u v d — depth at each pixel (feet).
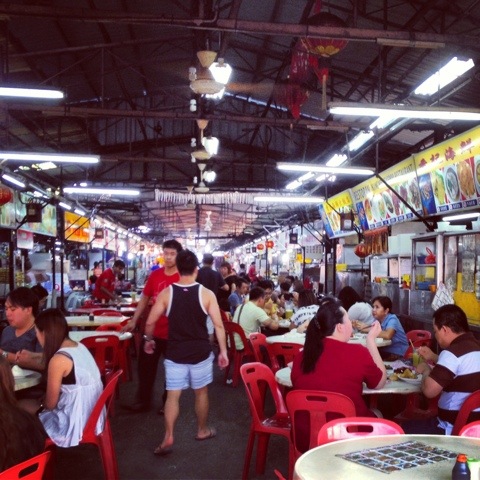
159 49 38.17
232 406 22.50
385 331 21.38
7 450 7.98
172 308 16.34
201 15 19.30
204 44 27.99
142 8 32.14
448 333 12.59
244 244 142.41
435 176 32.12
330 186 54.03
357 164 47.29
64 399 12.92
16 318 16.22
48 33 30.99
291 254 85.05
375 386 12.57
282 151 58.29
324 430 9.61
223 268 40.40
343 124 34.42
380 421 9.63
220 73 22.04
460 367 12.16
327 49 20.26
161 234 122.31
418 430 12.93
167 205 80.28
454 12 24.71
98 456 16.35
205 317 16.67
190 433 18.61
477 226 29.17
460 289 29.01
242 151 60.90
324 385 12.08
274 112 49.01
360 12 26.53
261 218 88.38
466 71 26.08
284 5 31.01
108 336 21.16
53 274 50.75
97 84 41.42
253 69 41.75
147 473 15.07
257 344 22.00
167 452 16.48
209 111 40.11
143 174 65.10
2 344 16.40
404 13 26.61
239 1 19.97
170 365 16.40
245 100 49.96
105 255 83.92
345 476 7.12
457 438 8.87
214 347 38.70
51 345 13.21
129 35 34.71
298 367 12.60
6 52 25.63
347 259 57.00
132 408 21.35
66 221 58.75
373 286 42.29
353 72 34.32
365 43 29.68
